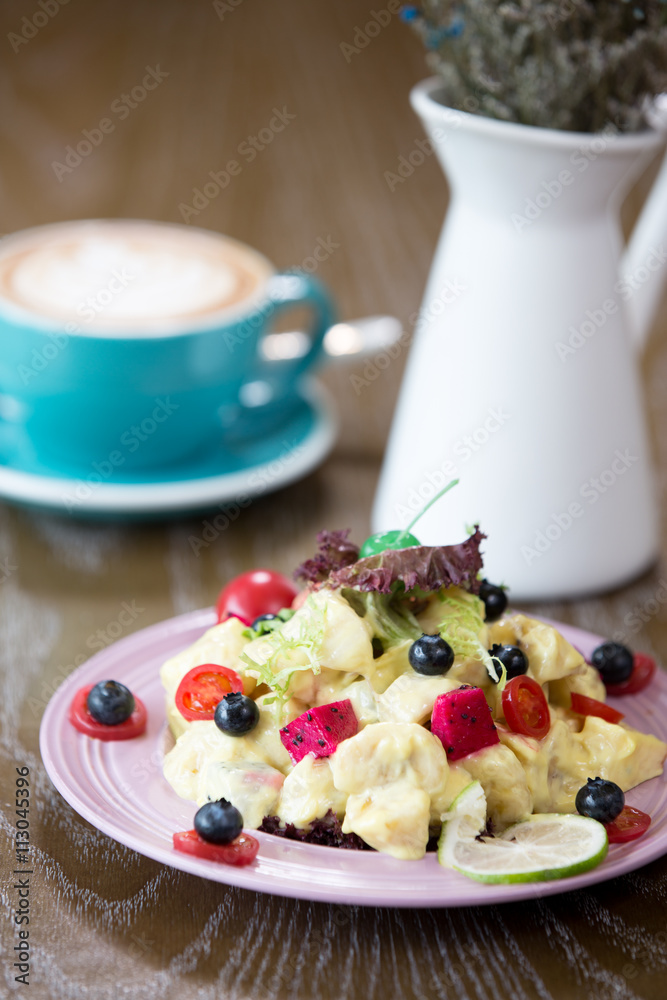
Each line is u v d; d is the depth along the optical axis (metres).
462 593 0.87
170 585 1.04
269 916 0.82
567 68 0.95
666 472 1.16
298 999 0.79
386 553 0.86
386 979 0.80
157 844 0.80
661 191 1.04
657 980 0.80
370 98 2.03
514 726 0.85
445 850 0.80
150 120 1.87
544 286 0.98
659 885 0.84
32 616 1.01
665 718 0.90
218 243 1.17
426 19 1.00
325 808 0.82
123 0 2.37
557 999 0.79
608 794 0.82
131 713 0.88
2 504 1.12
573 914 0.83
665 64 0.96
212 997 0.79
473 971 0.80
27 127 1.80
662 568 1.07
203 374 1.06
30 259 1.12
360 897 0.78
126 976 0.80
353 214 1.65
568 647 0.88
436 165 1.85
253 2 2.41
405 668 0.86
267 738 0.85
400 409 1.05
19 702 0.95
